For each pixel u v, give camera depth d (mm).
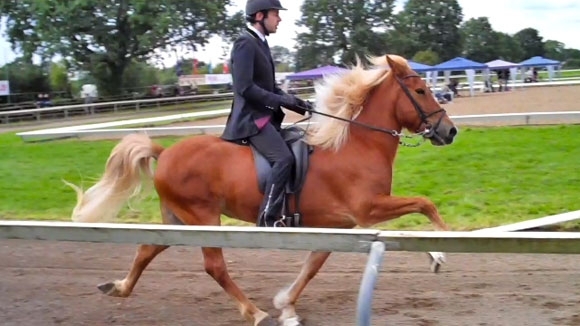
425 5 86688
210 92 45406
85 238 3996
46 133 17422
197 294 5871
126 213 9000
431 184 9867
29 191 10781
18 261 7059
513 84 39531
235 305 5570
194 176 5238
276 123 5395
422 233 3629
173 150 5355
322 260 5070
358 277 6227
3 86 36531
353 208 5176
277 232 3740
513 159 11172
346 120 5266
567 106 20734
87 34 39375
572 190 9211
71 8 36844
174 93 42688
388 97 5441
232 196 5199
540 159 11070
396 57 5500
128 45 40469
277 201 5062
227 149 5273
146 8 38312
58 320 5297
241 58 5152
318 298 5676
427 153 11977
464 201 8859
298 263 6758
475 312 5195
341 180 5172
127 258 7121
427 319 5062
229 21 42469
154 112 32062
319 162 5203
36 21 37938
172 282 6219
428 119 5465
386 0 68688
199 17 41406
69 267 6816
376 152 5324
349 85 5348
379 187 5238
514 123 15453
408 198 5160
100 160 13430
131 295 5871
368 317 3500
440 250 3596
